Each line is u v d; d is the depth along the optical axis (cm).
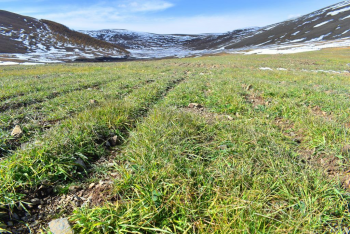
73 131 361
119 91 803
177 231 199
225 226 186
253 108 608
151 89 820
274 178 255
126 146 355
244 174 257
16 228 204
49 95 742
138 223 195
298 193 238
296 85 977
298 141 399
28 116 503
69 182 272
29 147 303
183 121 426
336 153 326
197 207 217
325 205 221
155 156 297
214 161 300
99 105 565
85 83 995
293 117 514
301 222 193
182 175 258
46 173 270
